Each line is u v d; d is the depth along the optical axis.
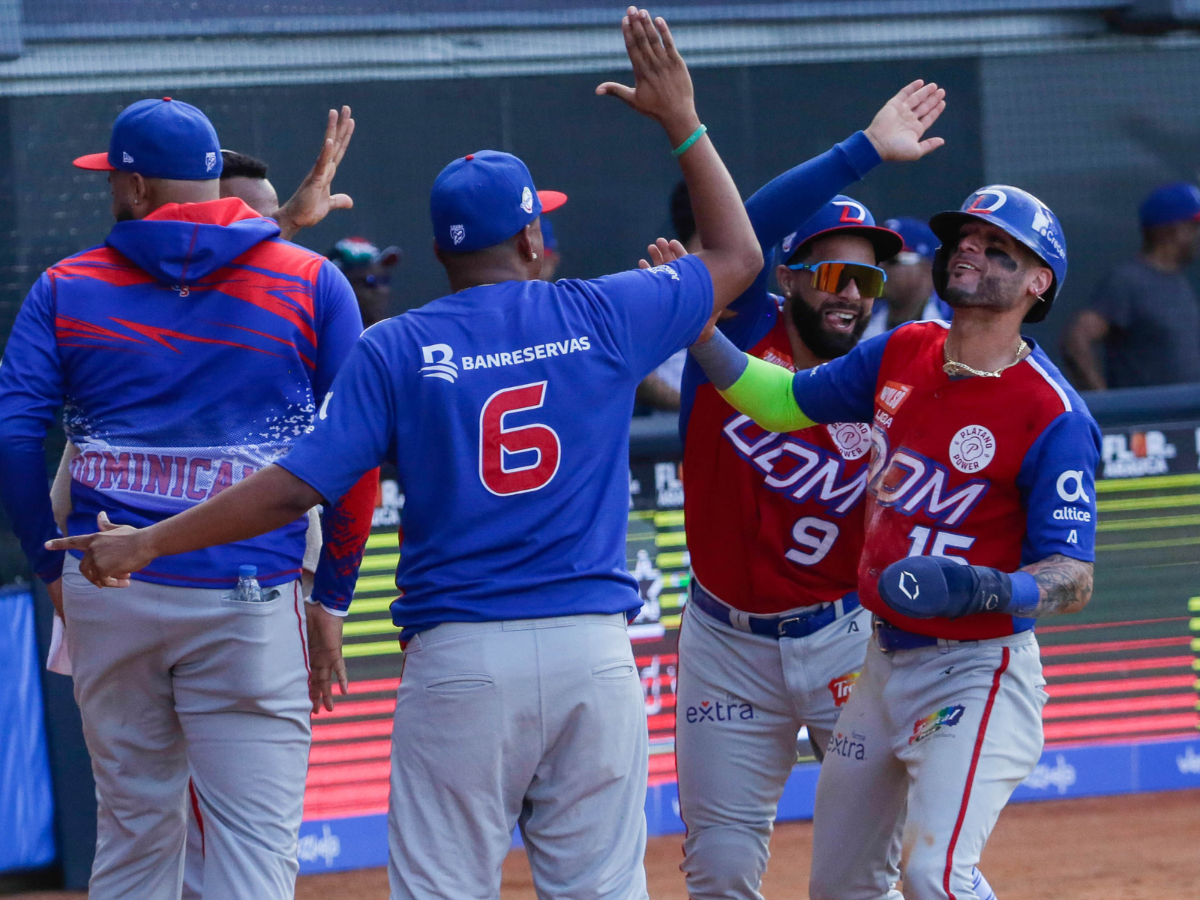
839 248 12.68
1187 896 16.84
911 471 10.87
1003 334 10.70
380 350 9.45
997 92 24.19
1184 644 20.80
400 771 9.67
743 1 23.17
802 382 11.72
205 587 10.70
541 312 9.59
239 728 11.00
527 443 9.43
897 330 11.45
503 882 18.03
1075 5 24.06
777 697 12.59
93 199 20.72
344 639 18.72
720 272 10.12
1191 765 20.94
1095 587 20.56
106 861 11.48
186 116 11.03
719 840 12.66
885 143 11.52
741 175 23.39
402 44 22.20
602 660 9.54
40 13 20.53
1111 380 23.58
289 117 21.83
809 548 12.36
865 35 23.64
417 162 22.56
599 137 23.22
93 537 9.31
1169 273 23.39
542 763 9.70
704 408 12.66
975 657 10.74
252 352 10.85
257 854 11.01
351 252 20.36
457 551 9.45
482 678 9.30
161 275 10.72
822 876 11.68
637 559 19.53
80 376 10.89
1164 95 24.70
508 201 9.77
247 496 9.16
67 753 18.16
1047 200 24.52
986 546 10.73
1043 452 10.46
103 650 10.82
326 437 9.26
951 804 10.38
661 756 19.75
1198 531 20.77
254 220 10.97
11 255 20.36
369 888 17.97
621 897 9.75
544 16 22.69
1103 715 20.67
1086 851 18.56
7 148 20.31
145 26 21.05
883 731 11.22
